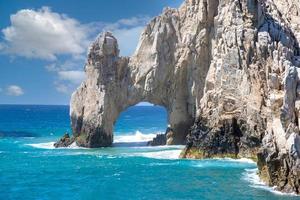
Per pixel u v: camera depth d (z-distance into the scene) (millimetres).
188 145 76062
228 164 67750
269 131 57344
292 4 84875
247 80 74688
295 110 52656
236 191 50281
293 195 47938
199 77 88250
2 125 172000
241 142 73688
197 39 87812
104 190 52000
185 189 51781
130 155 77875
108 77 92250
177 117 91688
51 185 54969
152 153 80250
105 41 92188
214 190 51000
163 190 51562
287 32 77250
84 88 94750
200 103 82188
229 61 77312
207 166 66125
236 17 78562
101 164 68875
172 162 70125
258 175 58062
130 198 48344
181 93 91750
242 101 75062
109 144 92500
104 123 91188
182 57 90125
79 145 91438
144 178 58094
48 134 127875
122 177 58875
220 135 74562
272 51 72812
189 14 90750
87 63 94500
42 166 67875
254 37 75875
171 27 92125
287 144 49625
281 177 50375
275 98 57781
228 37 78562
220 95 77188
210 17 86938
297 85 53375
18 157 77000
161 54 92062
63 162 71125
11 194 50719
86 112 92500
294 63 70875
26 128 154500
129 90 93438
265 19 77812
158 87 92562
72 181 57000
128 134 124250
